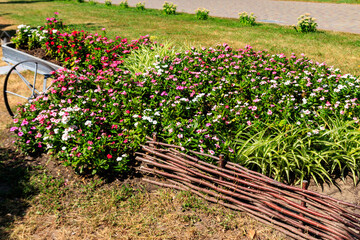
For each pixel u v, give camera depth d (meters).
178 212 3.44
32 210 3.46
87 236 3.15
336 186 3.81
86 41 6.78
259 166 3.84
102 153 3.95
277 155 3.79
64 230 3.22
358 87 4.79
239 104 4.62
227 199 3.48
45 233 3.19
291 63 6.22
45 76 5.84
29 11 19.28
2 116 5.66
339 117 4.45
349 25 12.71
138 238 3.13
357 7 17.14
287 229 3.20
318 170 3.87
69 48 6.48
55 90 4.96
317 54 8.52
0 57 8.93
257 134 4.14
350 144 4.02
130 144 4.13
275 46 9.45
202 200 3.61
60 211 3.46
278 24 13.45
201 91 5.21
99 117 4.48
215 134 4.19
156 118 4.47
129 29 12.54
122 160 3.96
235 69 5.77
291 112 4.49
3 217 3.35
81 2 24.73
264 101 4.65
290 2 20.80
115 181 3.91
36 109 4.73
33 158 4.38
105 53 6.42
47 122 4.30
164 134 4.15
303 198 3.05
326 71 5.75
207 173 3.75
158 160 3.91
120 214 3.42
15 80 7.21
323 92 4.80
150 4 22.36
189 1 23.22
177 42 10.04
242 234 3.17
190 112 4.72
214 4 21.17
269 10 17.81
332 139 4.05
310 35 10.85
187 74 5.62
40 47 7.04
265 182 3.29
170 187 3.79
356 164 3.94
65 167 4.16
